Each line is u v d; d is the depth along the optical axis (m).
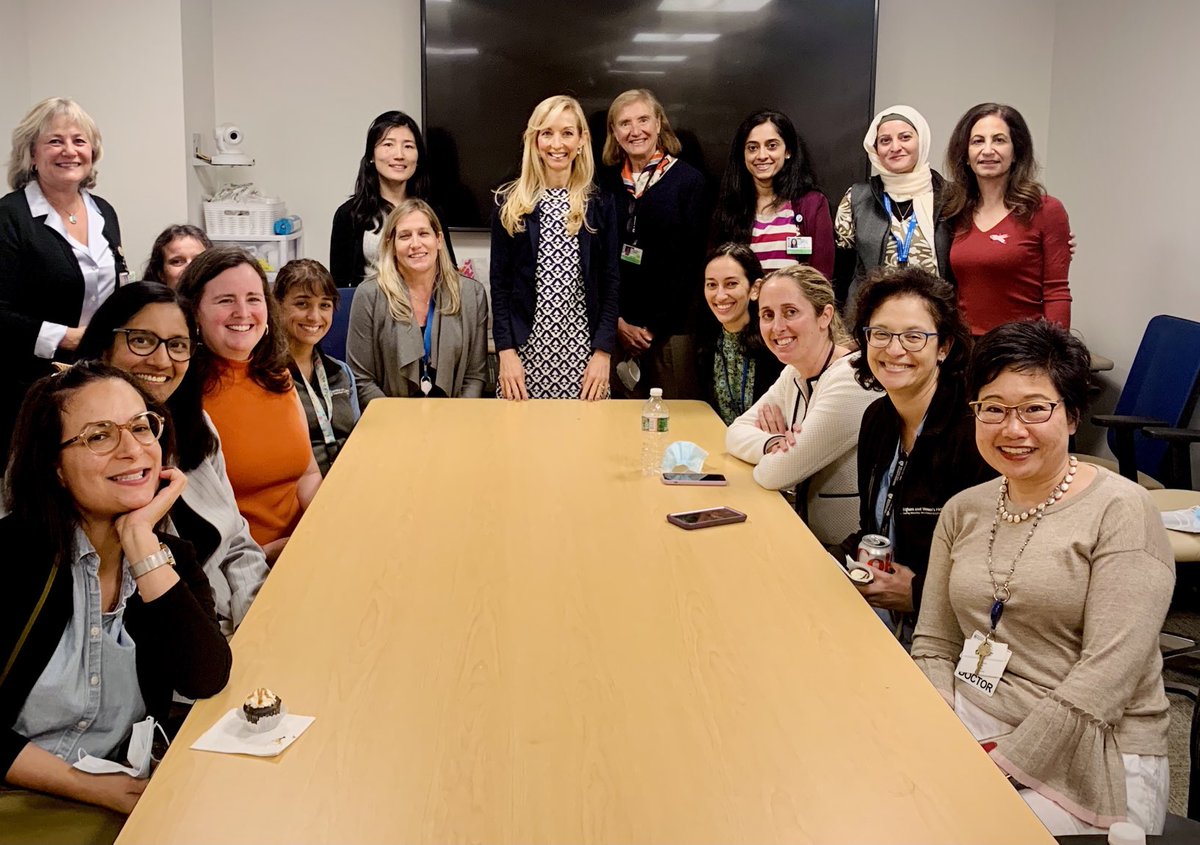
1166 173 4.31
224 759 1.44
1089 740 1.71
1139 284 4.52
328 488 2.66
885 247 3.98
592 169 4.03
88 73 4.58
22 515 1.65
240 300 2.62
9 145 4.45
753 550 2.25
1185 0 4.16
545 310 3.96
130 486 1.68
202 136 4.91
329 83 5.11
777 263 4.11
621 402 3.79
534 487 2.69
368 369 3.98
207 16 4.97
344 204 4.55
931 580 2.09
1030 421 1.84
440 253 3.96
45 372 3.50
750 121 4.07
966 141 3.81
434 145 5.07
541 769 1.41
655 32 5.00
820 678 1.67
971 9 5.14
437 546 2.25
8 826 1.57
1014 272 3.80
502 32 4.99
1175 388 3.71
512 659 1.73
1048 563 1.86
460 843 1.26
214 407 2.68
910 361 2.32
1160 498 3.37
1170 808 2.69
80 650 1.67
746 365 3.58
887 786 1.38
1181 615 3.84
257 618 1.89
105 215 3.76
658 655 1.75
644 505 2.56
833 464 2.77
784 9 4.98
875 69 5.02
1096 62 4.80
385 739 1.48
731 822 1.30
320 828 1.29
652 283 4.30
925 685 1.65
